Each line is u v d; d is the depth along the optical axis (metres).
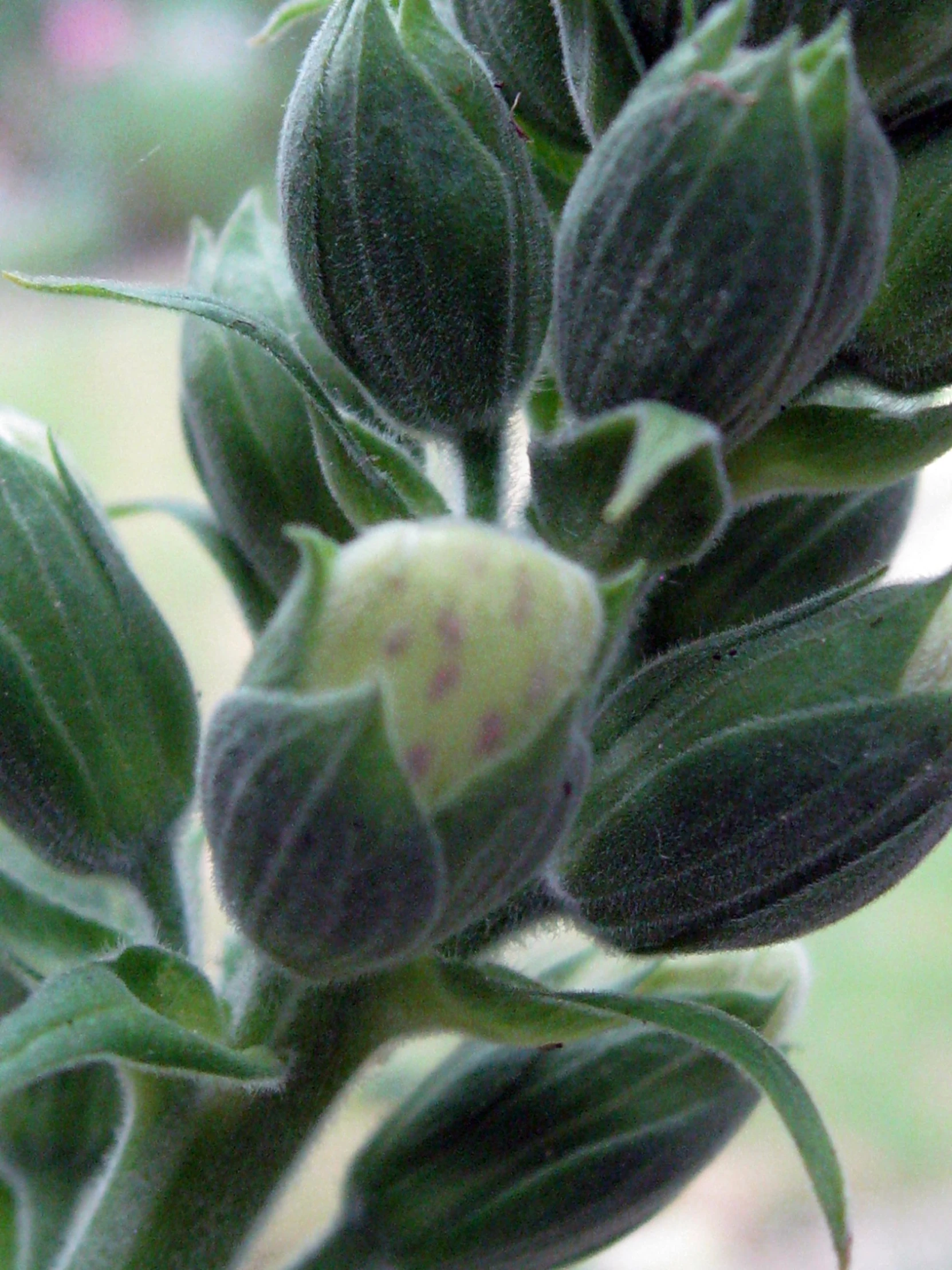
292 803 0.07
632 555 0.09
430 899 0.08
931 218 0.09
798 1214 0.21
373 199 0.09
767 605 0.10
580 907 0.09
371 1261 0.10
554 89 0.10
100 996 0.08
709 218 0.08
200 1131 0.09
